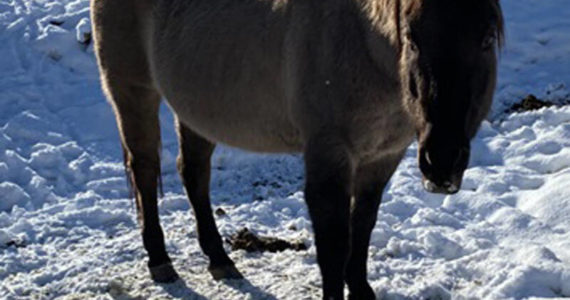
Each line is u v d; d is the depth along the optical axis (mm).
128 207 6520
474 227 5738
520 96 8086
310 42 4160
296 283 4934
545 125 7441
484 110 3791
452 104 3342
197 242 5668
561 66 8617
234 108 4660
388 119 4105
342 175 4180
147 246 5250
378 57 3916
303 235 5711
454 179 3400
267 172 7168
